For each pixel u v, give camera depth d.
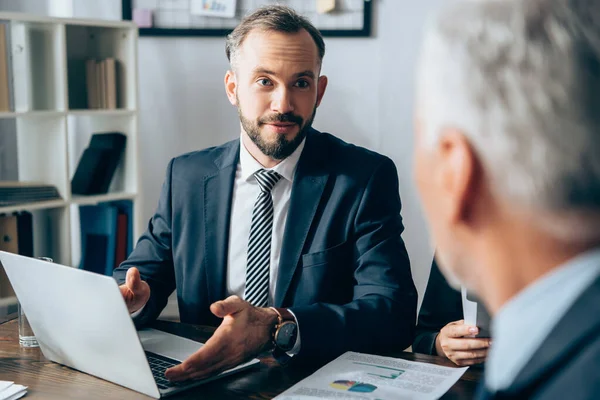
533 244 0.41
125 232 3.04
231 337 1.14
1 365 1.26
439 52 0.42
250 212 1.68
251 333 1.18
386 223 1.61
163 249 1.76
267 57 1.56
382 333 1.37
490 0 0.41
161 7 3.22
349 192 1.62
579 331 0.38
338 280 1.61
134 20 3.23
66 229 2.87
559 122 0.38
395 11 3.04
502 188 0.40
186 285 1.69
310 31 1.61
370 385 1.08
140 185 3.07
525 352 0.41
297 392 1.05
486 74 0.40
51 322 1.20
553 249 0.41
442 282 1.62
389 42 3.06
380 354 1.31
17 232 2.73
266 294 1.63
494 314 0.45
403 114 3.09
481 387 0.45
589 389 0.35
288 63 1.56
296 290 1.59
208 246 1.68
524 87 0.39
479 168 0.41
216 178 1.72
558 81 0.38
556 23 0.39
